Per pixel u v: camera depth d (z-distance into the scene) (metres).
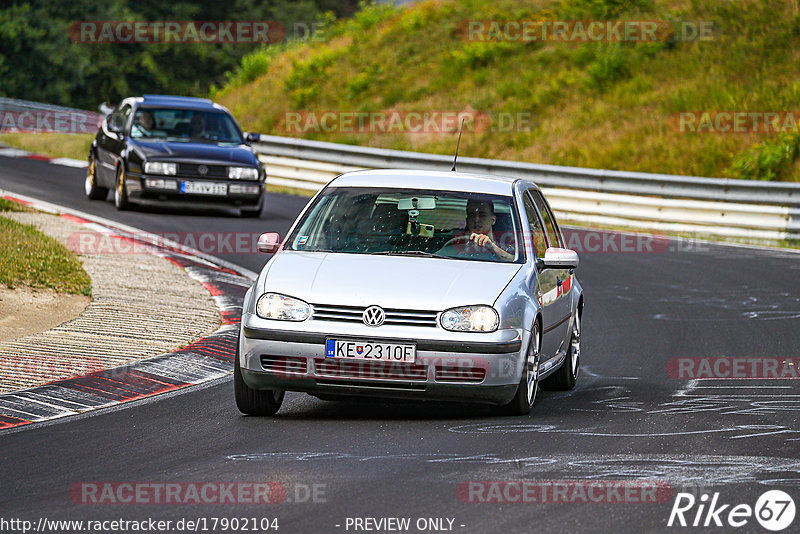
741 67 116.62
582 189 89.44
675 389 33.31
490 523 19.22
